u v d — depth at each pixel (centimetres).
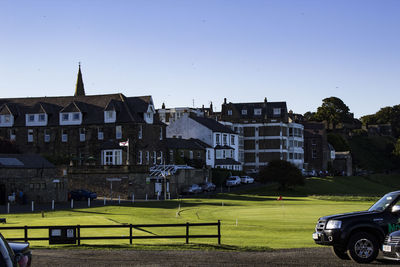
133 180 8656
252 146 15162
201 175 10506
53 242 3183
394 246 2188
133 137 9844
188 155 11656
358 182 13925
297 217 5522
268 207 7025
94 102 10412
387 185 15075
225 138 13438
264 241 3512
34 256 2758
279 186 11362
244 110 15662
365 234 2442
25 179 7425
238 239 3650
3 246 1588
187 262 2525
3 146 9931
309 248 3022
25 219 4988
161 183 9400
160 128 10538
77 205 7194
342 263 2438
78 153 10156
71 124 10225
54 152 10300
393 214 2456
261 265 2419
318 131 16862
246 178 12150
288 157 15362
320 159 16675
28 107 10644
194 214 5888
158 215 5753
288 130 15425
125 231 4050
